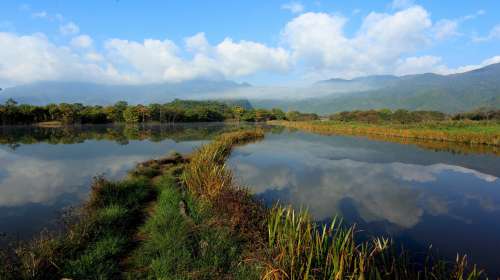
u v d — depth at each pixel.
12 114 81.06
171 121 111.62
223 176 12.51
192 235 7.74
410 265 7.43
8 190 13.89
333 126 64.19
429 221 11.23
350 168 21.14
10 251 7.16
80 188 14.29
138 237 8.14
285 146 33.47
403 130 45.81
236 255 6.91
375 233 10.00
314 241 7.22
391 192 15.16
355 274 5.73
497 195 14.79
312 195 14.41
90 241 7.43
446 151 29.12
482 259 8.26
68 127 74.69
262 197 13.84
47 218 10.02
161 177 14.72
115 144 34.34
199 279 5.90
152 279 6.01
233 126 81.75
